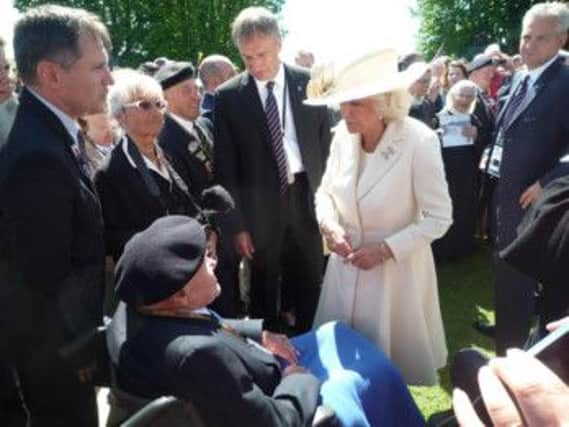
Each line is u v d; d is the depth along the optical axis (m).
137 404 1.61
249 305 3.82
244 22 3.28
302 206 3.58
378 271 2.44
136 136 2.62
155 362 1.57
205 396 1.50
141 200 2.51
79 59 1.88
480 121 5.62
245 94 3.42
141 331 1.66
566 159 2.94
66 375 1.85
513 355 0.52
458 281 5.18
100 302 1.96
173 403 1.32
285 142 3.49
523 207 3.07
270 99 3.42
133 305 1.67
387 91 2.21
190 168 3.36
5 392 1.98
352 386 1.99
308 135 3.49
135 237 1.77
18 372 1.87
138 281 1.66
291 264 3.74
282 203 3.50
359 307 2.50
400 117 2.34
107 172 2.51
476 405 0.60
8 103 2.89
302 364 2.20
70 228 1.78
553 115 3.06
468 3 27.11
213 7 27.45
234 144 3.48
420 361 2.50
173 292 1.65
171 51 27.45
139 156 2.57
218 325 1.87
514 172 3.20
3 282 1.75
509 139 3.27
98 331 1.87
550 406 0.46
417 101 5.45
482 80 7.11
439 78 6.88
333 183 2.53
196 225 1.80
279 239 3.55
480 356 1.40
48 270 1.72
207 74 5.25
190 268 1.67
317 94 2.41
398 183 2.32
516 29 24.88
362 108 2.28
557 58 3.15
